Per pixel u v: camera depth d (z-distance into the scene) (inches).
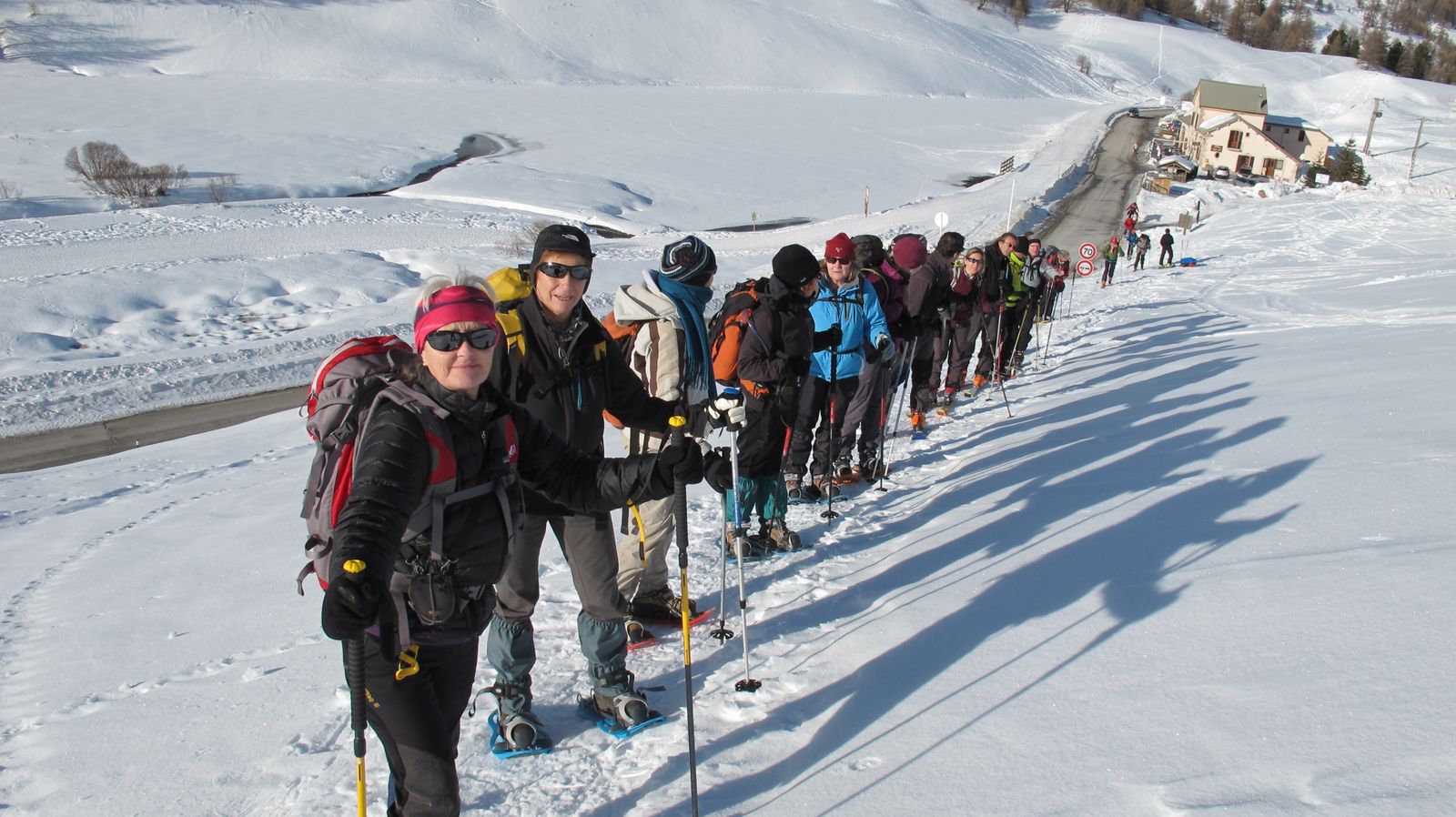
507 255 1060.5
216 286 816.9
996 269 385.4
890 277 283.7
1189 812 92.9
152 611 199.8
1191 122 2753.4
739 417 142.6
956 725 122.9
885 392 272.5
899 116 2977.4
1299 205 1576.0
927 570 187.2
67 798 126.3
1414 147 2874.0
